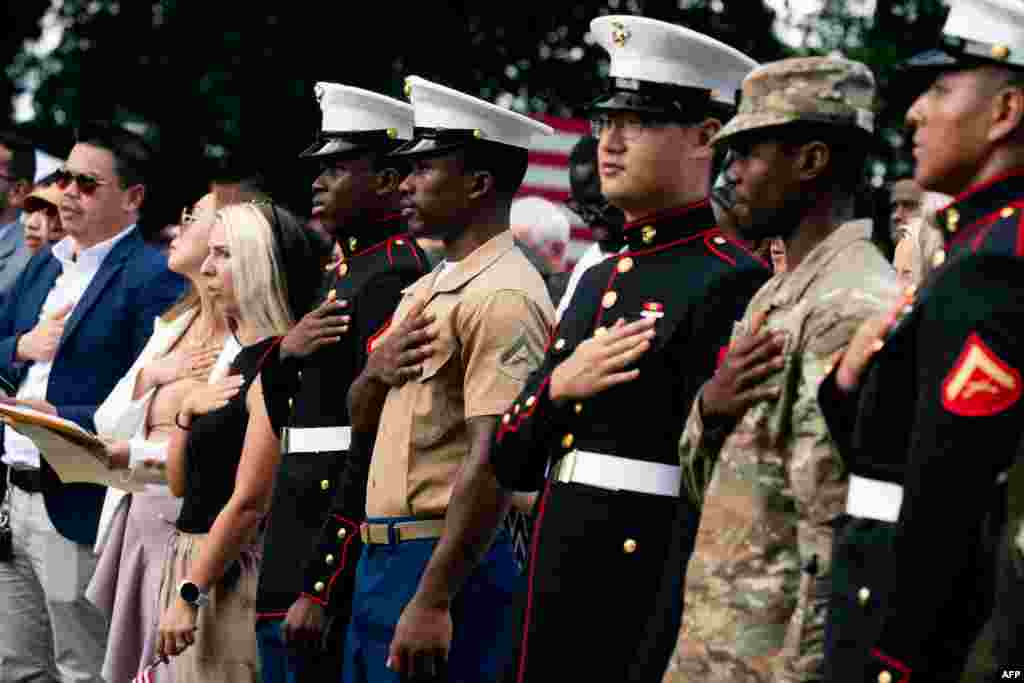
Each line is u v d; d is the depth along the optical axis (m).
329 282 7.12
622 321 5.04
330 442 6.62
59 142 19.89
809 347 4.28
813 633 4.17
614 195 5.23
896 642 3.69
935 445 3.69
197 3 19.17
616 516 4.98
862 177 4.62
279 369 6.89
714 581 4.39
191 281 8.73
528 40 18.05
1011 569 3.83
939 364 3.74
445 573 5.65
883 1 15.30
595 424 5.06
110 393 9.18
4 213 12.13
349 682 6.11
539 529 5.16
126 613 7.91
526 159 6.19
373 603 5.99
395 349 6.02
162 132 19.20
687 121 5.18
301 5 18.53
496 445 5.29
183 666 7.26
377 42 18.47
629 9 17.61
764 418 4.36
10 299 10.40
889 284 4.33
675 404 4.98
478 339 5.80
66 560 9.05
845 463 4.16
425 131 6.14
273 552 6.69
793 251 4.57
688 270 5.07
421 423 5.95
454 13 18.20
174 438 7.47
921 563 3.67
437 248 8.52
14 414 7.54
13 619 9.38
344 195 6.79
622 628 4.95
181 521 7.39
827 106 4.50
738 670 4.31
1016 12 3.97
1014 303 3.70
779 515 4.34
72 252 10.03
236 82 18.80
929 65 4.09
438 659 5.70
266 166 18.70
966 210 4.02
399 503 5.97
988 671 3.85
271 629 6.66
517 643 5.15
